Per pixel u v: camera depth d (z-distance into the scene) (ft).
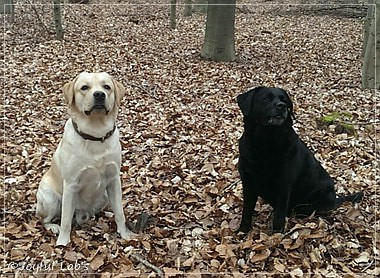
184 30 31.50
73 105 7.55
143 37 28.53
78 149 7.50
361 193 8.93
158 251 7.52
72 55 22.88
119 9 40.40
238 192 9.44
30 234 7.98
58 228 8.23
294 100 16.39
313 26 34.30
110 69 20.52
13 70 19.81
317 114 14.64
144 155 11.66
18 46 24.64
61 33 26.86
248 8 43.11
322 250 7.34
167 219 8.51
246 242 7.50
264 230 8.27
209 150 11.87
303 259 7.16
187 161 11.28
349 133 12.80
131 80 18.92
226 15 22.94
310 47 27.32
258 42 28.58
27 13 36.14
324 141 12.33
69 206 7.70
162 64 21.89
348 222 8.29
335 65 22.93
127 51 24.29
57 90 17.29
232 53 23.49
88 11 38.78
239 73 20.59
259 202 9.30
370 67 18.15
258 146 7.55
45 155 11.69
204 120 14.15
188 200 9.25
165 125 13.75
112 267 7.09
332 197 8.45
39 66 20.66
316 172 8.29
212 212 8.83
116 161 7.81
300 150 7.93
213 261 7.18
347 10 39.75
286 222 8.42
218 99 16.46
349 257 7.33
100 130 7.49
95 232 8.18
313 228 7.77
